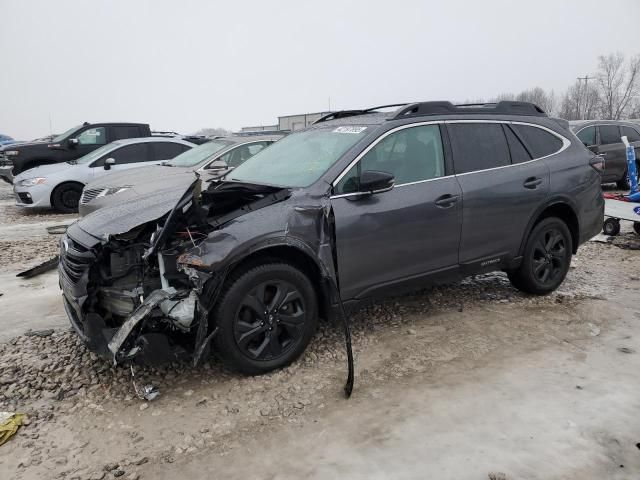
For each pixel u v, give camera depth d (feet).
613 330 14.49
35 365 12.84
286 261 12.14
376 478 8.76
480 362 12.75
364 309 16.24
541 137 16.84
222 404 11.11
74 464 9.33
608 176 41.47
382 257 13.17
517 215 15.62
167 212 12.55
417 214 13.53
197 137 46.78
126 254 11.95
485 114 15.76
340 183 12.80
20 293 18.79
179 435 10.12
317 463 9.20
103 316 12.00
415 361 12.88
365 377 12.17
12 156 44.09
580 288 18.13
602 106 179.83
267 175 14.42
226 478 8.92
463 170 14.73
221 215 12.39
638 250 23.58
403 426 10.19
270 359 12.13
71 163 39.50
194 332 11.27
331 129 15.15
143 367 12.58
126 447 9.79
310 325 12.57
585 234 17.72
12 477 8.99
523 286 16.89
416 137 14.19
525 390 11.39
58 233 30.53
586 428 9.96
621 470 8.82
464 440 9.70
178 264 11.03
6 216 38.24
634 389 11.33
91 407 11.08
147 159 39.63
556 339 13.97
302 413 10.76
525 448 9.42
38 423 10.54
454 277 14.87
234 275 11.45
